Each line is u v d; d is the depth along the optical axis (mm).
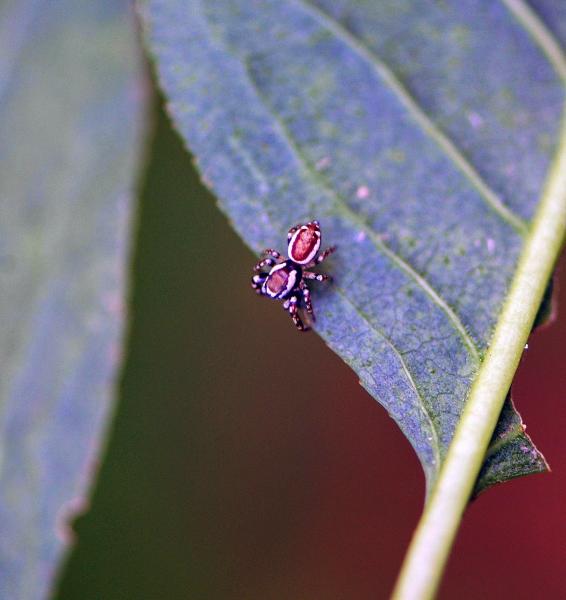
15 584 131
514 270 128
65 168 135
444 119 133
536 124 132
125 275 134
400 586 120
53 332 133
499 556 150
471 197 130
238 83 133
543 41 134
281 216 131
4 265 134
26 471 132
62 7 137
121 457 151
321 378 152
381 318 128
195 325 151
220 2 134
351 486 152
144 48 136
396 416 125
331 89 133
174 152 147
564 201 129
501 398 123
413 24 134
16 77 137
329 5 135
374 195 131
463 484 122
